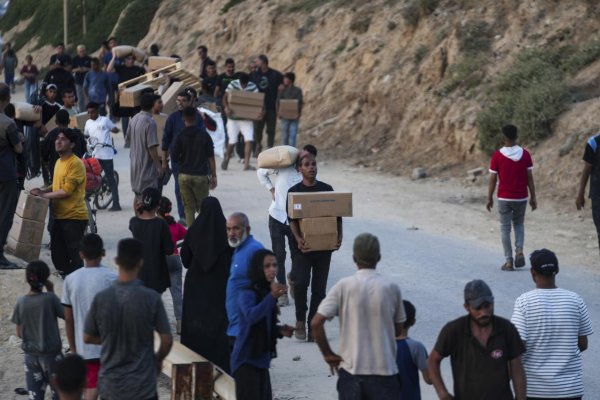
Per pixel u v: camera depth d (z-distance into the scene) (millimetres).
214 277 20156
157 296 14992
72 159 26844
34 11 148250
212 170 33031
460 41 55438
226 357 20156
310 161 23734
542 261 15656
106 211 40281
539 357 15461
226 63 54344
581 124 44031
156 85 50719
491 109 48312
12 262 28859
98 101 64625
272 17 76062
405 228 37062
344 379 15242
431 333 24047
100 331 14820
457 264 31359
